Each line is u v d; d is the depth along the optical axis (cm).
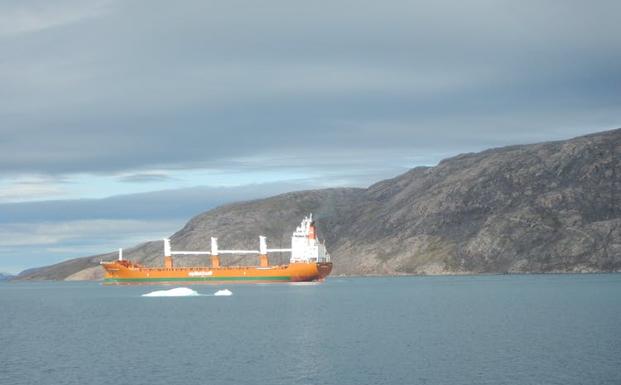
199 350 11231
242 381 8881
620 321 14350
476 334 12550
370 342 11788
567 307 18150
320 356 10456
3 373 9594
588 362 9569
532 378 8700
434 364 9650
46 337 13500
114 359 10550
